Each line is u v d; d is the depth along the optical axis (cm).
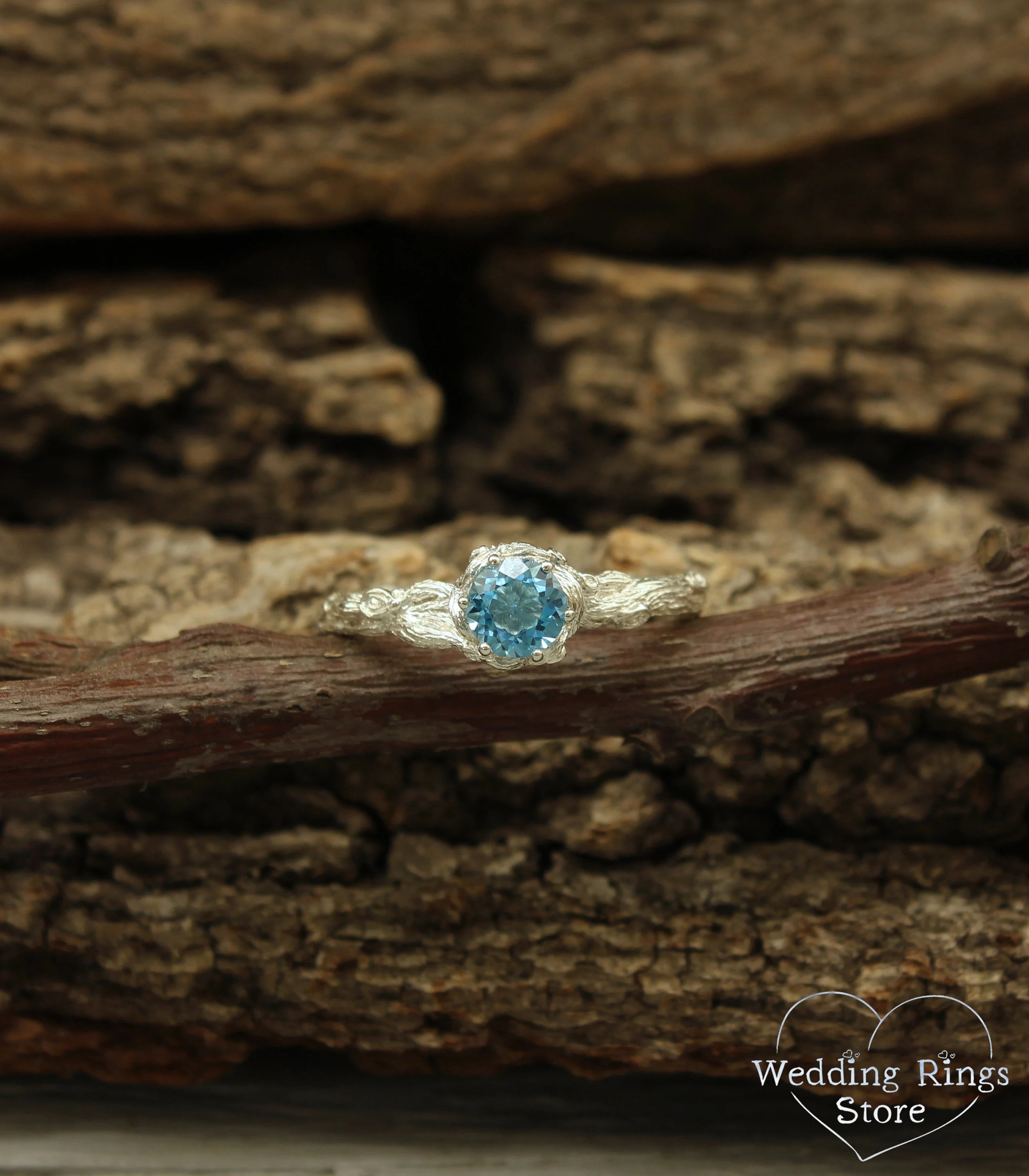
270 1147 21
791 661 20
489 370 24
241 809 21
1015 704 20
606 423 24
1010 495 24
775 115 23
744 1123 21
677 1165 21
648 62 23
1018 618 20
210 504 23
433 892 20
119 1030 21
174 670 20
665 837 21
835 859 21
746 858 21
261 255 24
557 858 21
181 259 24
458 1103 21
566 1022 21
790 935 20
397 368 23
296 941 21
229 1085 21
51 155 23
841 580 21
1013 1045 20
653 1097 21
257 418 23
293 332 23
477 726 20
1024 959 20
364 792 21
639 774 21
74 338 23
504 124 23
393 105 23
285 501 23
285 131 23
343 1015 21
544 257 24
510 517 24
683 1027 20
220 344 23
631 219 24
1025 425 24
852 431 24
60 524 23
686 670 20
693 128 23
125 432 23
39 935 21
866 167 24
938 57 23
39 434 23
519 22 23
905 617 20
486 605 19
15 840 21
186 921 21
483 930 21
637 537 21
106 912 21
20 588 22
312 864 21
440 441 24
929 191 24
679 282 24
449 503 24
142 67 23
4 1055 21
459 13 23
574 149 23
